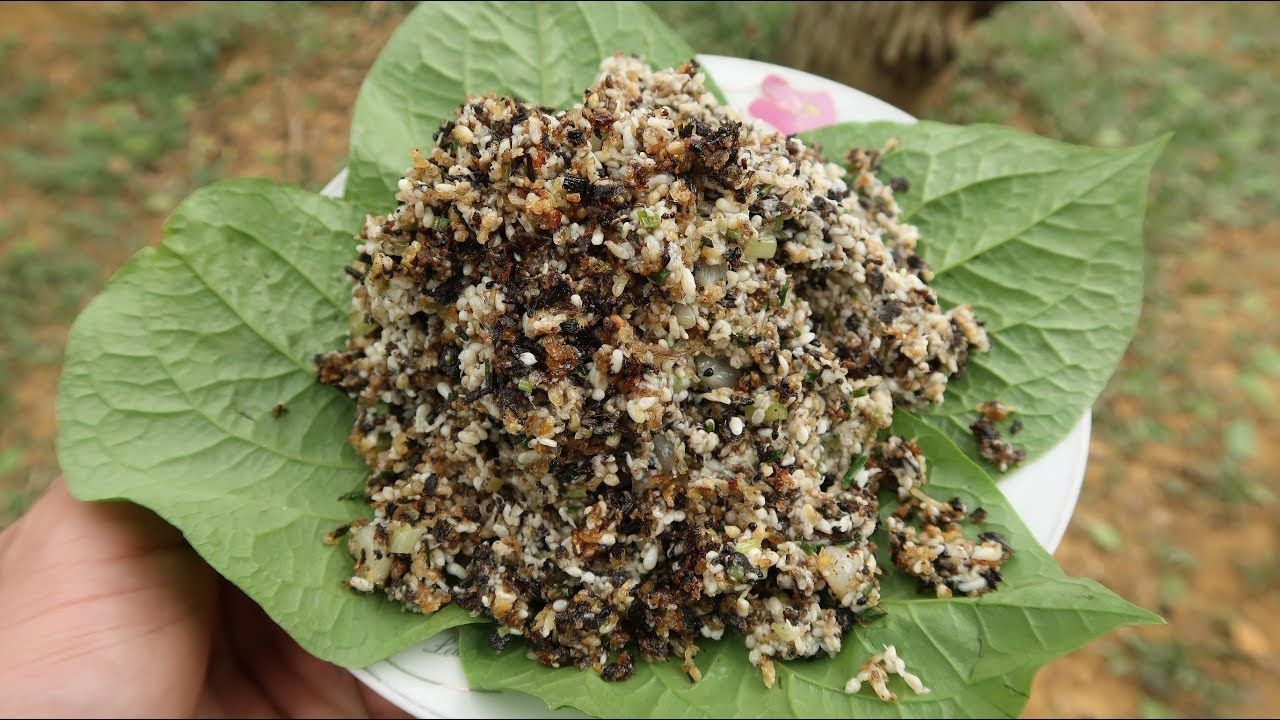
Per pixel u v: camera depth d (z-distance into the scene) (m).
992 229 0.28
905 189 0.29
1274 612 0.43
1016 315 0.27
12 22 0.65
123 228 0.55
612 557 0.23
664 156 0.23
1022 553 0.24
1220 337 0.50
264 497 0.24
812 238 0.25
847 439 0.25
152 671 0.25
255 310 0.26
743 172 0.24
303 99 0.62
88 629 0.24
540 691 0.22
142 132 0.59
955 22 0.47
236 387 0.25
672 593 0.23
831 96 0.31
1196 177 0.55
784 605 0.23
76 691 0.24
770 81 0.31
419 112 0.29
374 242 0.24
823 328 0.26
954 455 0.25
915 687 0.22
